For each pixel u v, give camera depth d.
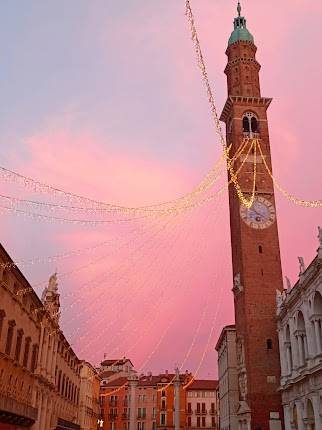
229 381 91.50
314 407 49.44
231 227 83.44
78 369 98.31
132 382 153.12
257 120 84.12
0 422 44.75
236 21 95.25
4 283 43.22
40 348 60.03
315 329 49.91
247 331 70.31
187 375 155.50
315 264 47.81
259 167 80.81
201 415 149.00
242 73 88.69
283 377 63.50
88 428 108.81
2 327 44.09
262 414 65.62
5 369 45.97
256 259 74.81
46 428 63.78
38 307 57.50
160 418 148.62
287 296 61.12
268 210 77.94
